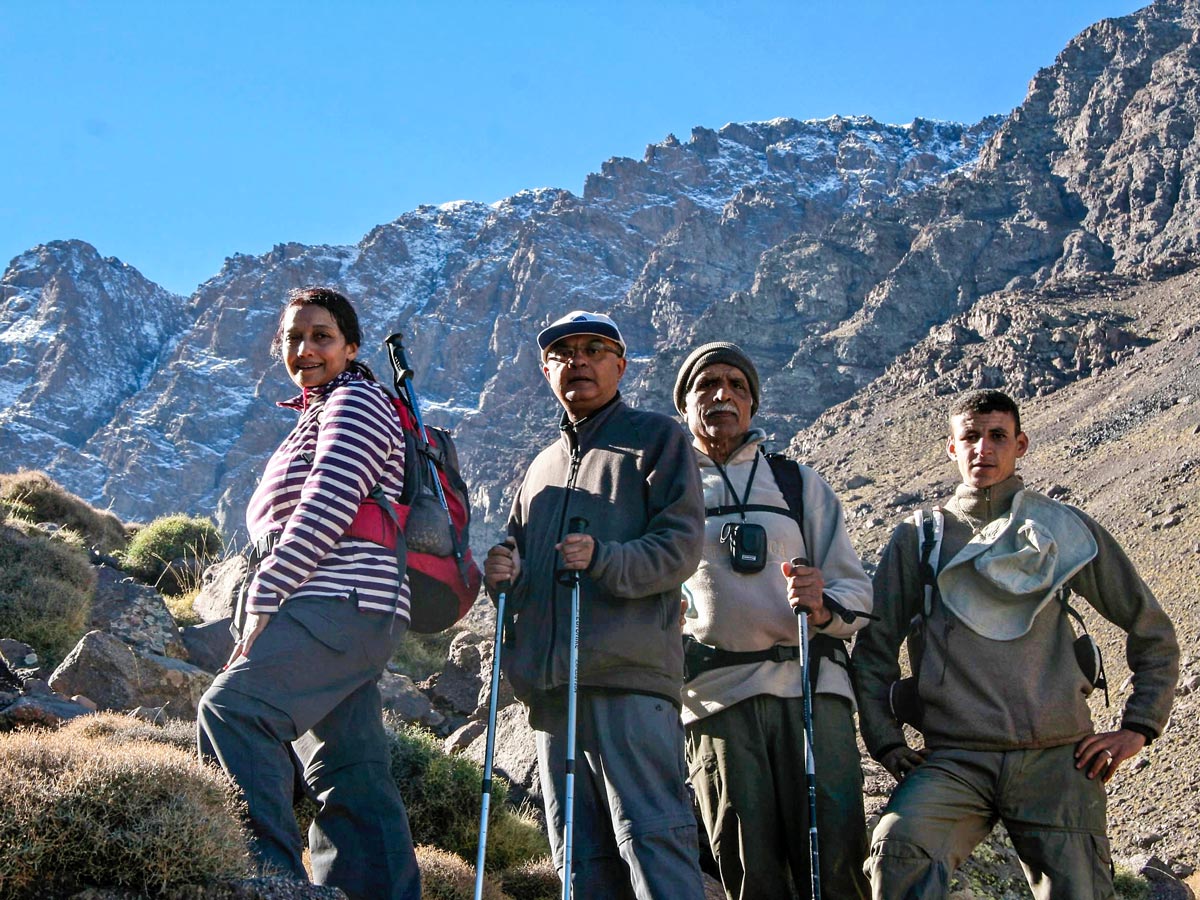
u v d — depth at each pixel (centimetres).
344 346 670
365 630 600
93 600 1309
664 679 637
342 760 623
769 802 721
